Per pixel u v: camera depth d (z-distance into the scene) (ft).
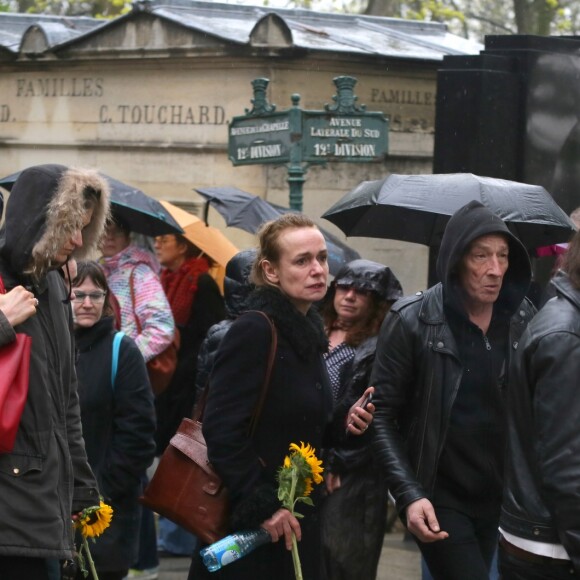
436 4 68.64
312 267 14.46
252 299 14.66
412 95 35.45
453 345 15.78
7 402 12.55
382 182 19.81
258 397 14.28
